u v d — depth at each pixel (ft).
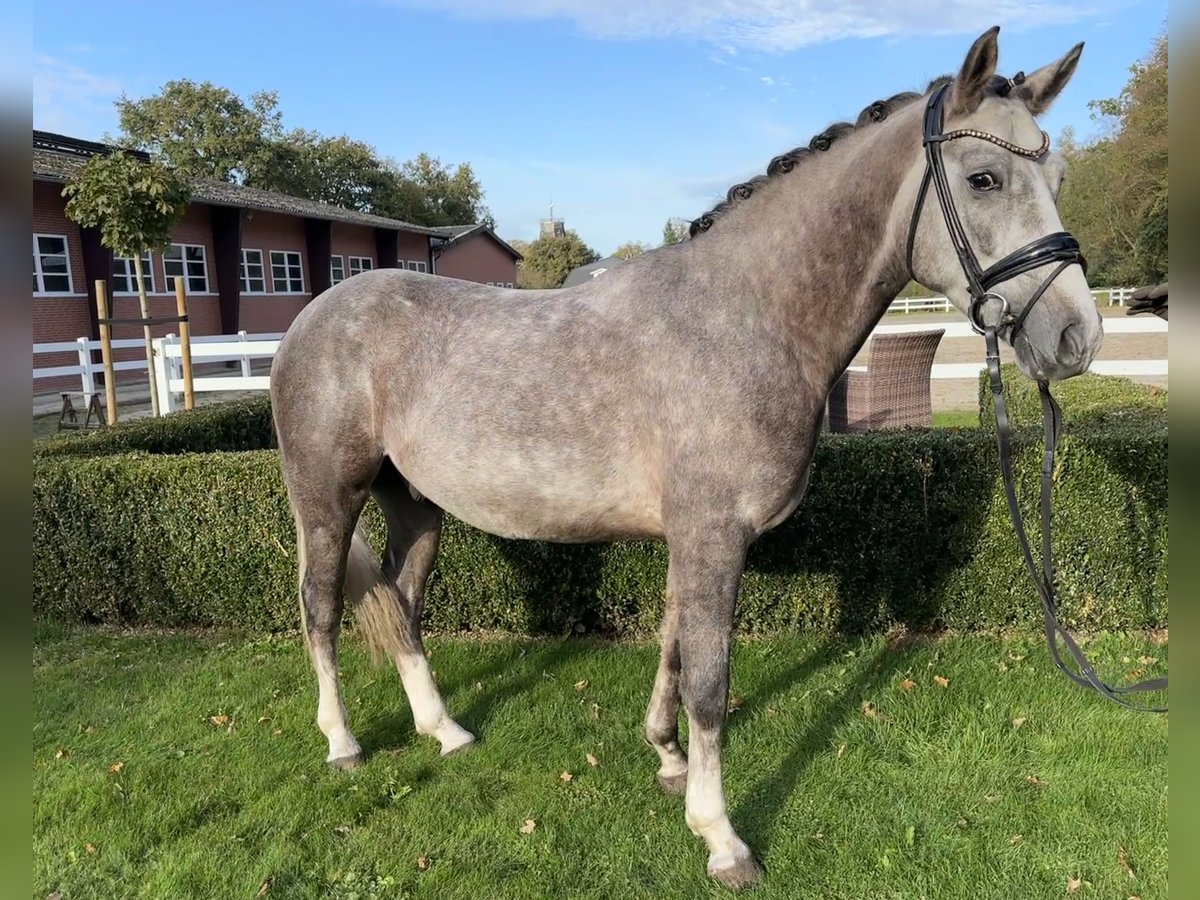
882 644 12.65
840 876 7.89
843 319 7.49
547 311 8.30
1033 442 12.28
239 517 14.06
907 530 12.63
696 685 7.48
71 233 53.36
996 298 6.49
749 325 7.43
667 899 7.70
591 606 13.57
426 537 10.37
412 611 10.39
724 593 7.43
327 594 9.69
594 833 8.64
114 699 12.03
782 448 7.36
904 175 7.06
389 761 10.12
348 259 90.33
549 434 7.89
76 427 36.22
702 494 7.34
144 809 9.32
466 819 8.98
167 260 62.13
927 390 22.76
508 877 8.07
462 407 8.24
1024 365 6.56
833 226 7.36
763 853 8.24
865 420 22.75
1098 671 11.52
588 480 7.89
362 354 8.92
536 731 10.66
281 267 77.36
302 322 9.43
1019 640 12.62
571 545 13.23
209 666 13.09
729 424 7.25
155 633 14.84
